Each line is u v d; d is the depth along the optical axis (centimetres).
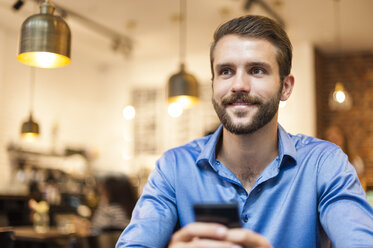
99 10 573
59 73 736
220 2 542
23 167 637
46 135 701
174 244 97
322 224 133
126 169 781
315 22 601
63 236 439
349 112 719
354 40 673
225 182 143
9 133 638
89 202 661
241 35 134
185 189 147
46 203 565
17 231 462
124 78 811
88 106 794
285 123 679
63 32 230
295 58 686
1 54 629
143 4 553
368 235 114
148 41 689
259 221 137
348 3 537
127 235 133
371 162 693
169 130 762
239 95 132
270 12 561
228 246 93
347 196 128
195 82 464
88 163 747
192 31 641
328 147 144
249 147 139
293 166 140
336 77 735
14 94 652
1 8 570
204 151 145
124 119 799
